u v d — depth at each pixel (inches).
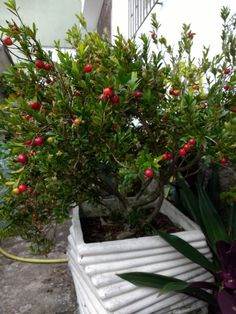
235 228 43.3
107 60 33.9
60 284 60.7
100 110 28.2
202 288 41.0
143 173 30.5
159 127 39.4
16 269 66.7
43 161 31.3
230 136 29.4
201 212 43.6
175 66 48.1
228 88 37.6
